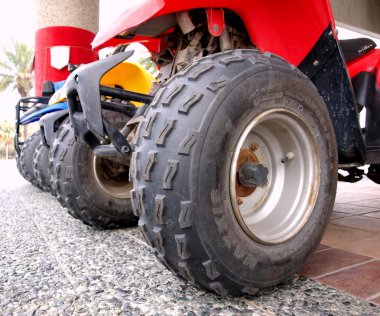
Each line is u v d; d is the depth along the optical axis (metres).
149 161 1.01
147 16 1.22
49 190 3.61
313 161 1.25
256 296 1.13
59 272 1.38
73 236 1.98
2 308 1.08
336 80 1.56
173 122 1.01
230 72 1.07
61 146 2.03
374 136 2.03
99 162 2.11
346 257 1.54
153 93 1.58
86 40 6.14
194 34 1.49
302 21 1.42
